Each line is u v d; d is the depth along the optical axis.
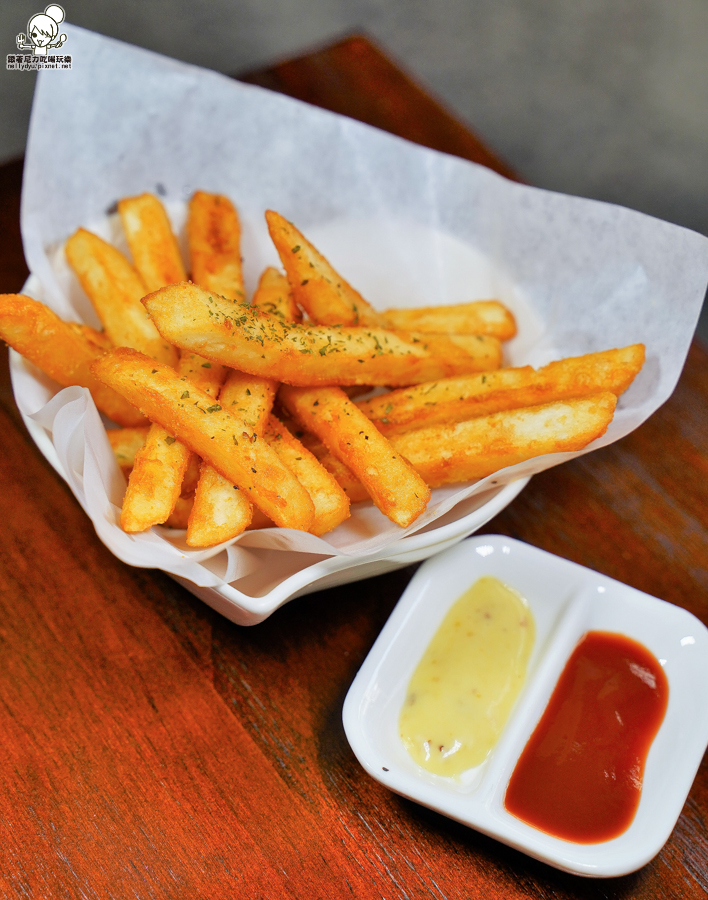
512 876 0.33
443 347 0.38
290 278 0.38
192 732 0.35
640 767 0.33
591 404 0.35
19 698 0.35
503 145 0.80
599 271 0.40
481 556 0.36
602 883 0.32
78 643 0.36
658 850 0.31
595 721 0.34
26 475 0.39
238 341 0.34
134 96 0.41
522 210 0.41
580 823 0.32
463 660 0.35
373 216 0.43
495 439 0.35
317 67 0.50
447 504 0.34
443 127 0.49
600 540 0.38
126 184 0.42
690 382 0.41
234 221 0.41
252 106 0.42
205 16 0.84
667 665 0.35
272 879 0.32
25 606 0.36
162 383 0.34
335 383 0.36
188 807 0.33
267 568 0.35
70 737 0.34
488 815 0.32
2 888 0.32
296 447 0.36
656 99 0.83
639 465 0.40
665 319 0.38
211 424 0.33
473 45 0.86
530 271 0.41
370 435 0.35
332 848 0.33
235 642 0.36
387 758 0.33
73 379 0.37
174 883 0.32
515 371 0.37
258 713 0.35
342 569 0.34
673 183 0.77
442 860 0.33
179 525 0.36
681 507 0.39
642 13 0.86
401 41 0.86
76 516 0.38
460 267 0.43
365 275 0.43
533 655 0.35
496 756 0.33
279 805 0.33
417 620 0.35
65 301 0.40
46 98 0.40
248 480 0.33
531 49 0.86
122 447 0.36
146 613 0.36
